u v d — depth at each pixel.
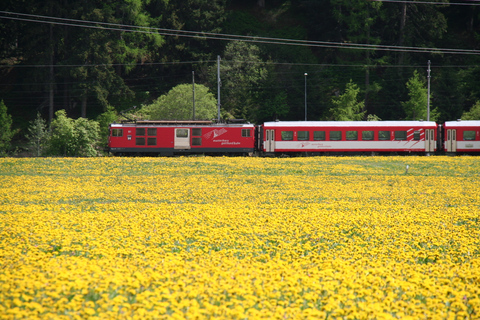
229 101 198.50
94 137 144.12
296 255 30.67
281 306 22.22
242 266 28.05
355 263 28.58
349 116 177.75
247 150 122.81
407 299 23.55
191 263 28.22
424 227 39.59
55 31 198.12
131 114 187.50
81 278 24.45
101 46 192.00
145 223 40.00
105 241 32.88
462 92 198.88
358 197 58.69
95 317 20.48
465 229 38.88
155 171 88.19
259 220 42.38
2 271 25.73
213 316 21.22
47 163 98.56
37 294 22.64
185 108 167.12
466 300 23.19
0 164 96.38
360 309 22.08
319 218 43.59
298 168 92.75
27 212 46.47
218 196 59.28
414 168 93.38
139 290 23.94
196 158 111.06
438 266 28.31
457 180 76.12
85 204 52.34
